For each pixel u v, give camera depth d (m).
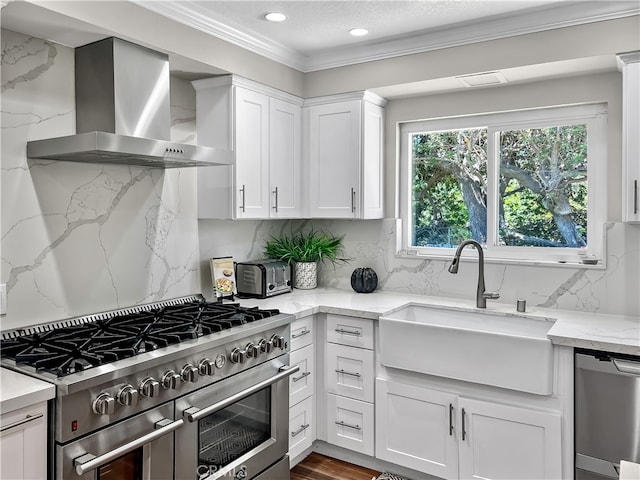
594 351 2.11
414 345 2.52
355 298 3.11
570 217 2.89
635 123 2.29
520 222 3.04
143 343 1.95
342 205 3.19
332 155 3.22
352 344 2.76
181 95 2.85
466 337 2.37
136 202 2.57
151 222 2.66
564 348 2.18
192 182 2.90
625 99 2.32
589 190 2.80
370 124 3.19
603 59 2.44
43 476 1.54
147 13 2.24
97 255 2.38
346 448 2.81
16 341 1.96
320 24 2.67
